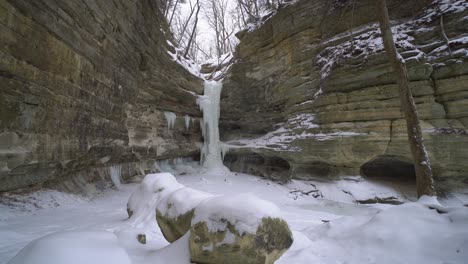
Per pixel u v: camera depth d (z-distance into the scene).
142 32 11.12
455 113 8.65
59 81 6.19
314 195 10.73
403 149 9.45
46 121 5.84
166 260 2.63
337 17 12.64
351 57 10.94
